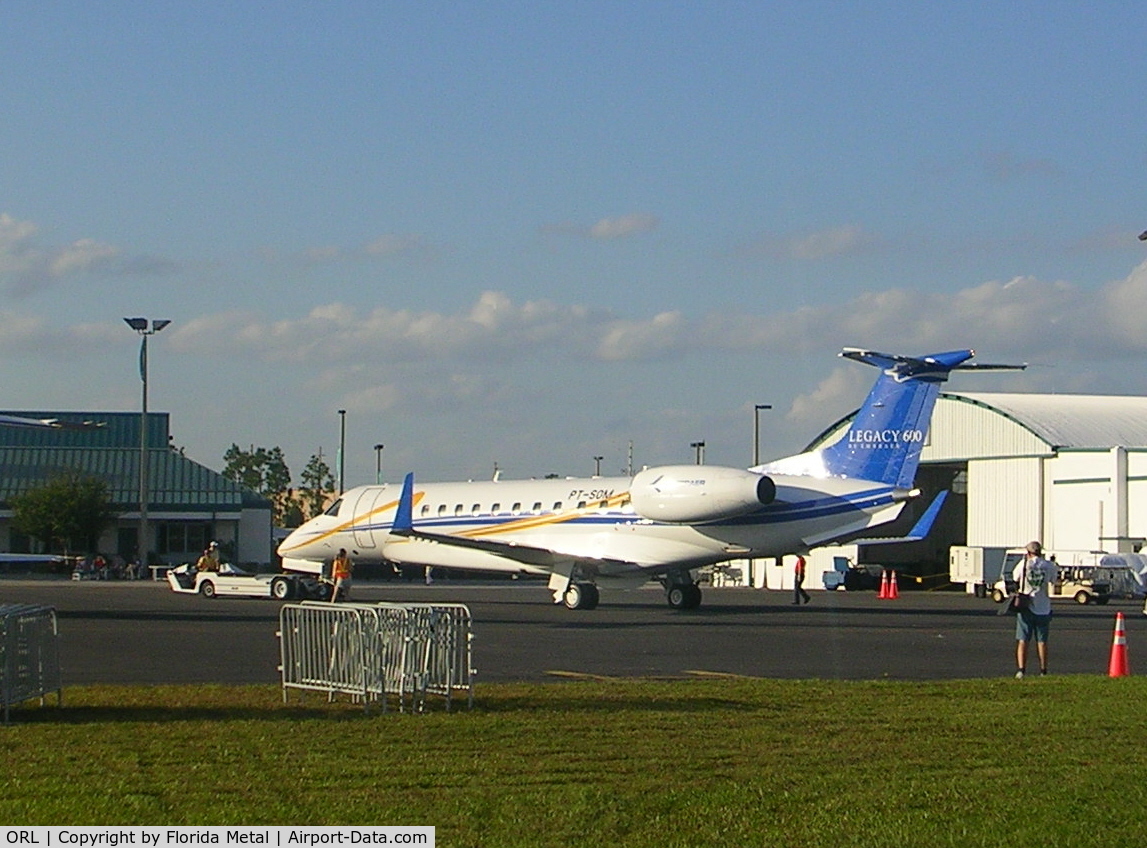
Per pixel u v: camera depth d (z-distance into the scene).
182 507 175.50
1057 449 141.12
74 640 57.41
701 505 79.50
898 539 97.44
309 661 35.28
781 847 20.25
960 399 153.38
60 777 24.66
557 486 90.12
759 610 90.19
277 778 24.73
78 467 180.62
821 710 34.12
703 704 34.78
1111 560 121.88
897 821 21.84
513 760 26.61
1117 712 34.38
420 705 33.38
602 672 45.59
